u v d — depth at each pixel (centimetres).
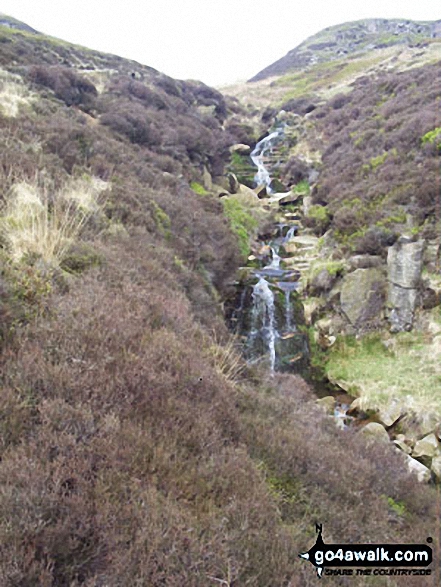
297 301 1440
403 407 980
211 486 299
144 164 1534
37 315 405
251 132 3566
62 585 204
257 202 2253
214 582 225
